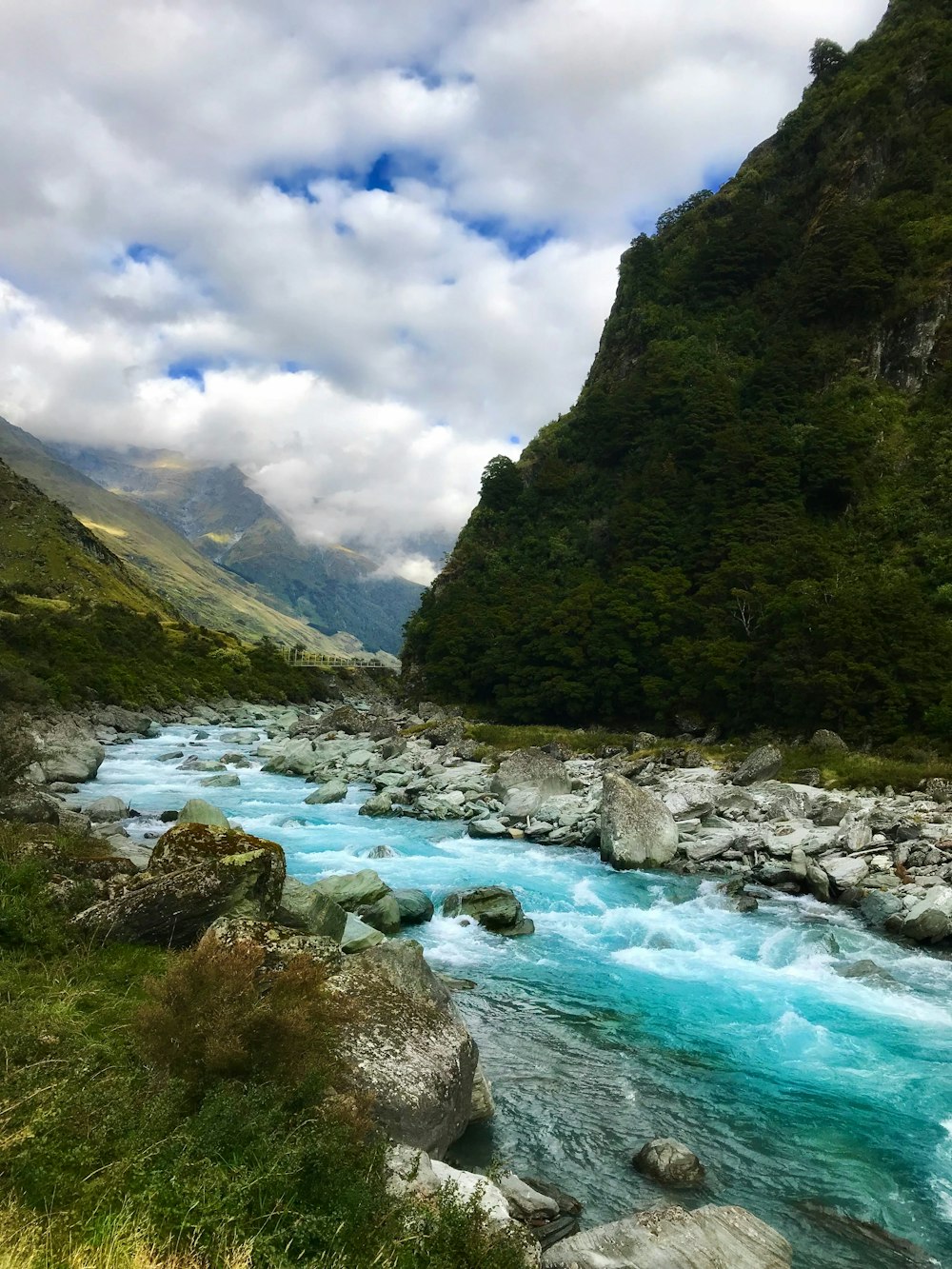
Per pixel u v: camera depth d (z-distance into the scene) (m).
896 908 20.16
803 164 136.50
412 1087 8.65
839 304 103.56
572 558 107.94
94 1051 7.55
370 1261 5.48
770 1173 9.71
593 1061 12.60
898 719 52.09
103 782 40.03
